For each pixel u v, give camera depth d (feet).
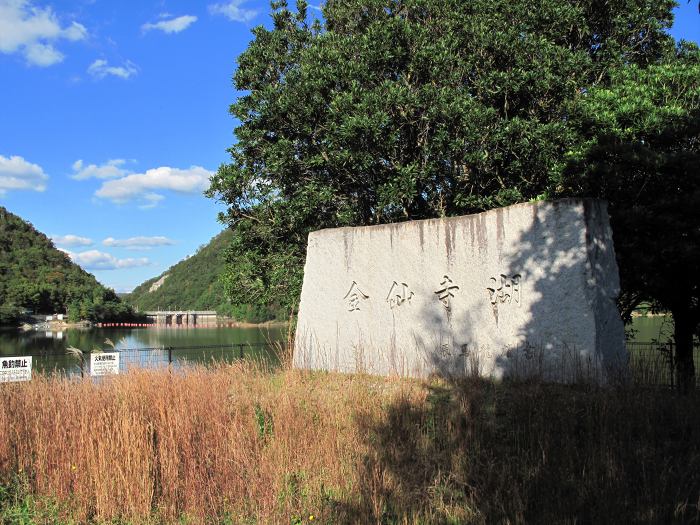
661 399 17.10
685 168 21.38
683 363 22.45
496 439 15.89
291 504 13.05
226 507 13.39
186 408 17.07
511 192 30.32
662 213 21.62
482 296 22.35
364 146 31.12
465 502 12.73
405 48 32.76
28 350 68.80
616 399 16.58
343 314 27.09
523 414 16.79
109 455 14.21
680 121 22.33
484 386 20.31
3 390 19.40
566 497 12.46
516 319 21.21
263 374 25.59
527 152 29.60
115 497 13.48
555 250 20.45
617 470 13.08
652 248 21.77
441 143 30.27
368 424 16.88
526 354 20.71
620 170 22.26
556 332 20.07
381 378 23.76
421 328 24.09
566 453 14.02
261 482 13.78
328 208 35.22
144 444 14.75
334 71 32.99
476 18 32.50
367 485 13.44
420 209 34.40
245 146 36.11
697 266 21.88
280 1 39.58
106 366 24.40
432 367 23.49
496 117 30.76
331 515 12.63
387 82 31.22
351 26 38.01
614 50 31.78
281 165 34.19
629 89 24.70
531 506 12.51
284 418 17.30
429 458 14.87
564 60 30.58
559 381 19.65
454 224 23.54
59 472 14.37
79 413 16.87
